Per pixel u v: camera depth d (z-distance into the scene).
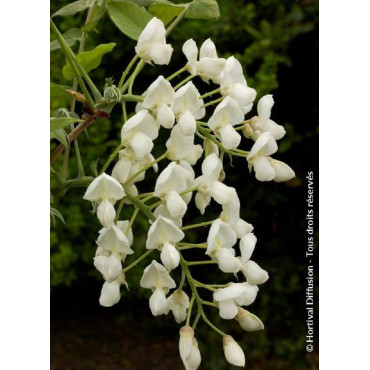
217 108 0.47
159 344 1.11
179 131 0.47
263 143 0.47
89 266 1.00
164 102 0.46
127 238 0.48
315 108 0.96
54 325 1.13
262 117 0.49
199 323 1.03
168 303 0.48
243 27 0.91
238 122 0.48
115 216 0.47
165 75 0.93
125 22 0.51
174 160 0.47
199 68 0.48
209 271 1.00
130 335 1.12
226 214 0.48
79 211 0.95
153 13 0.55
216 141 0.48
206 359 1.02
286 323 1.01
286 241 1.00
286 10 0.93
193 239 0.97
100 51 0.51
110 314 1.14
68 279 0.98
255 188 0.96
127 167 0.47
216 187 0.47
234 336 1.04
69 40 0.56
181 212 0.45
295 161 0.97
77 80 0.49
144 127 0.46
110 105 0.49
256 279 0.47
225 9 0.91
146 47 0.48
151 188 0.96
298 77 0.96
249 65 0.95
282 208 1.00
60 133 0.49
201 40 0.92
